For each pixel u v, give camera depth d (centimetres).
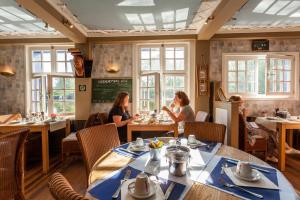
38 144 367
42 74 452
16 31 405
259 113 429
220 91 407
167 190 101
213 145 174
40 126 306
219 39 421
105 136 193
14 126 304
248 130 345
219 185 106
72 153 341
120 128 318
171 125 313
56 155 389
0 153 155
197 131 215
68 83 452
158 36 420
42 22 350
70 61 438
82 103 436
